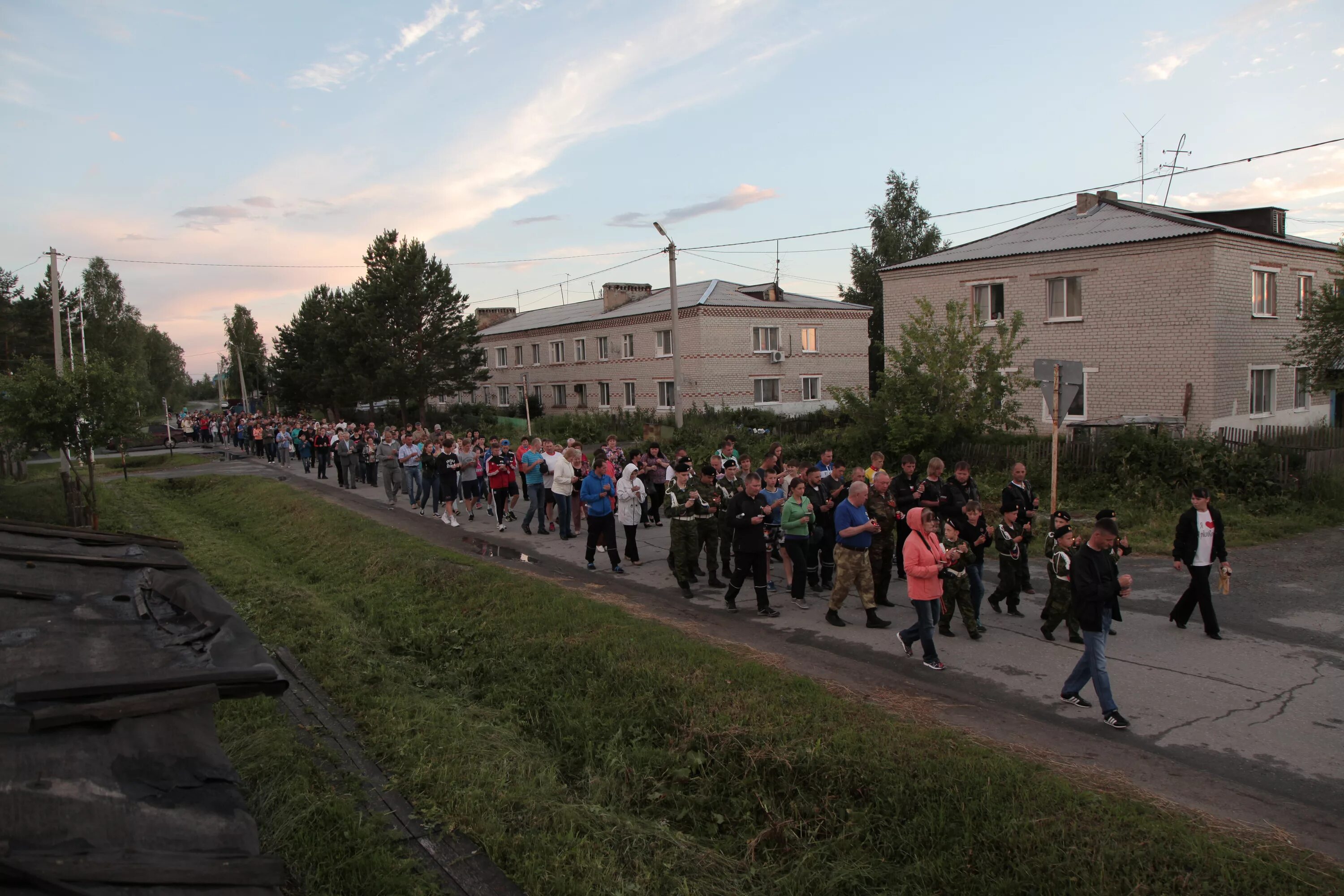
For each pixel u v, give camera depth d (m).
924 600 7.87
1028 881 4.68
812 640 8.99
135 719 2.91
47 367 17.78
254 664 3.31
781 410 42.09
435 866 4.89
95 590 4.06
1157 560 12.01
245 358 95.94
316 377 52.34
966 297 27.36
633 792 6.25
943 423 19.02
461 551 14.41
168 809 2.62
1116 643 8.55
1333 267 25.69
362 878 4.59
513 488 17.03
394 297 42.44
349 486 24.39
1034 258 25.34
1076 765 5.80
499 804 5.60
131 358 68.12
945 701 7.11
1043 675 7.72
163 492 26.42
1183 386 22.38
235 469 33.03
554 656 8.64
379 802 5.56
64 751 2.69
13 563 4.20
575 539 15.12
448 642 9.73
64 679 2.88
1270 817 5.11
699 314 39.28
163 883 2.37
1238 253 22.33
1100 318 24.05
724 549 12.12
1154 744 6.20
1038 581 11.45
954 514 10.59
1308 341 21.22
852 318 44.34
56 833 2.37
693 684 7.38
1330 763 5.82
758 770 6.13
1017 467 9.98
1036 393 25.78
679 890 4.87
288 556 15.74
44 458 42.25
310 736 6.57
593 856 5.09
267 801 5.21
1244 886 4.32
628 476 12.88
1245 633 8.75
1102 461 16.91
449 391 45.22
